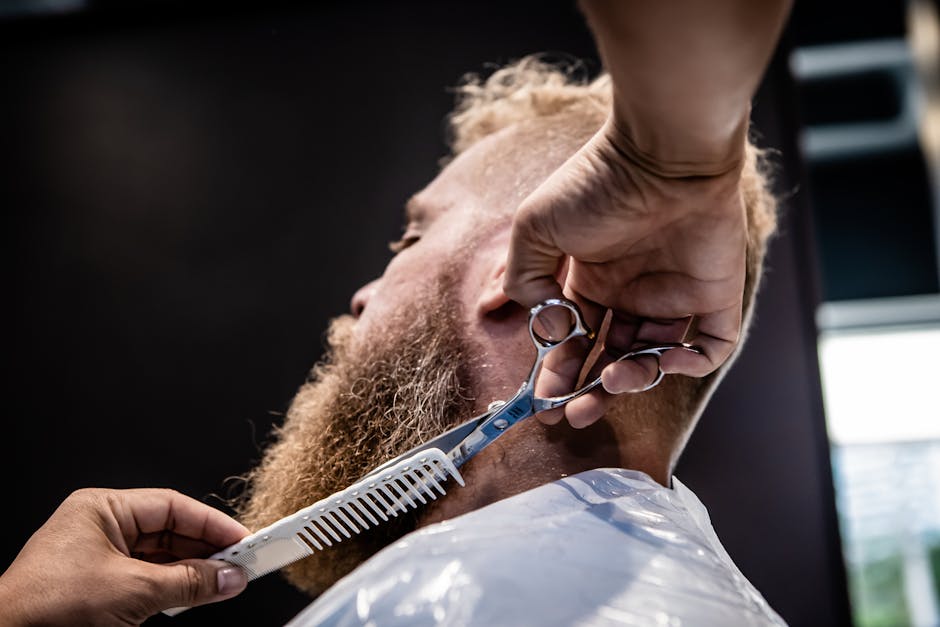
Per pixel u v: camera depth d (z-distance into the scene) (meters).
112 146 1.96
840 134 2.49
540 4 1.86
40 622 0.75
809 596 1.55
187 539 0.85
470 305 0.83
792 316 1.63
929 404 2.54
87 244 1.92
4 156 1.98
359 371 0.87
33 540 0.79
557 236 0.60
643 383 0.65
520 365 0.78
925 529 2.67
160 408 1.84
